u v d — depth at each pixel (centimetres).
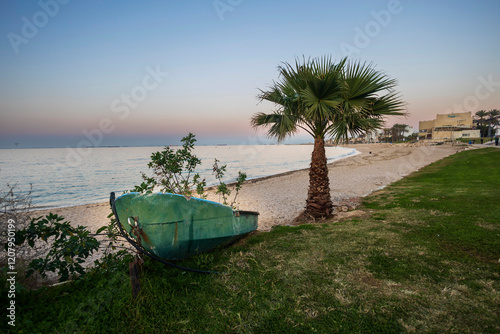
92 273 304
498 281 268
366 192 1159
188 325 216
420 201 725
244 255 370
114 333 207
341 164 3122
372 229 475
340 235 448
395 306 232
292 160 5528
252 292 266
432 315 218
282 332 206
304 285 277
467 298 240
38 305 240
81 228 296
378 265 317
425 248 366
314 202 673
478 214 525
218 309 237
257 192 1476
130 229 320
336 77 554
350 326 209
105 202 1466
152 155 425
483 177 1098
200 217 345
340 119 596
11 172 3638
